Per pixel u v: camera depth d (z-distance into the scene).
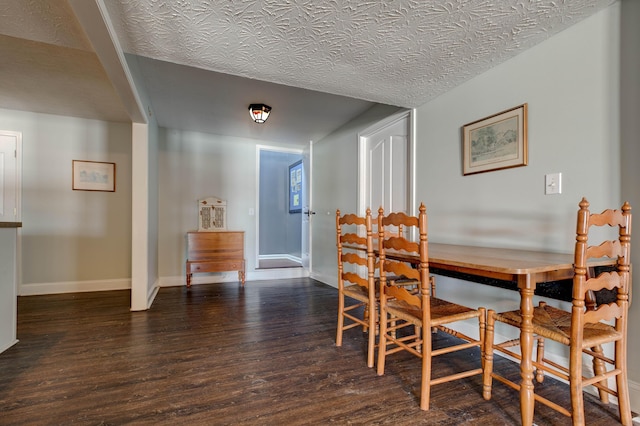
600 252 1.33
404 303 1.96
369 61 2.17
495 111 2.23
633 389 1.55
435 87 2.55
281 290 4.19
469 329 2.41
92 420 1.46
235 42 1.94
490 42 1.94
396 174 3.29
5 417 1.47
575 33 1.78
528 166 2.01
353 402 1.61
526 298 1.40
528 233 2.00
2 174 3.76
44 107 3.70
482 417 1.49
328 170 4.63
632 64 1.56
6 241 2.23
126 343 2.36
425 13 1.66
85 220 4.09
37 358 2.10
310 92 3.18
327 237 4.61
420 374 1.91
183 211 4.63
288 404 1.59
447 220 2.61
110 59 2.00
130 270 4.27
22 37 1.94
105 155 4.19
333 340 2.45
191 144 4.69
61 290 3.98
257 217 5.07
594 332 1.42
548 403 1.39
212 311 3.22
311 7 1.61
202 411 1.53
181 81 2.94
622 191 1.59
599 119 1.68
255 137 4.95
